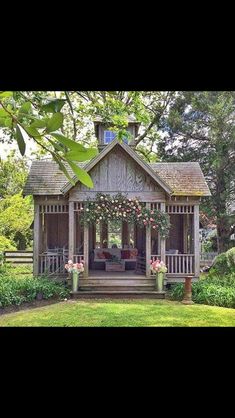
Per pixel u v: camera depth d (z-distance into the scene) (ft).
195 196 34.14
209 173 53.31
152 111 54.34
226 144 50.08
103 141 38.19
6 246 48.26
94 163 32.45
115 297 31.42
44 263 34.04
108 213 32.73
